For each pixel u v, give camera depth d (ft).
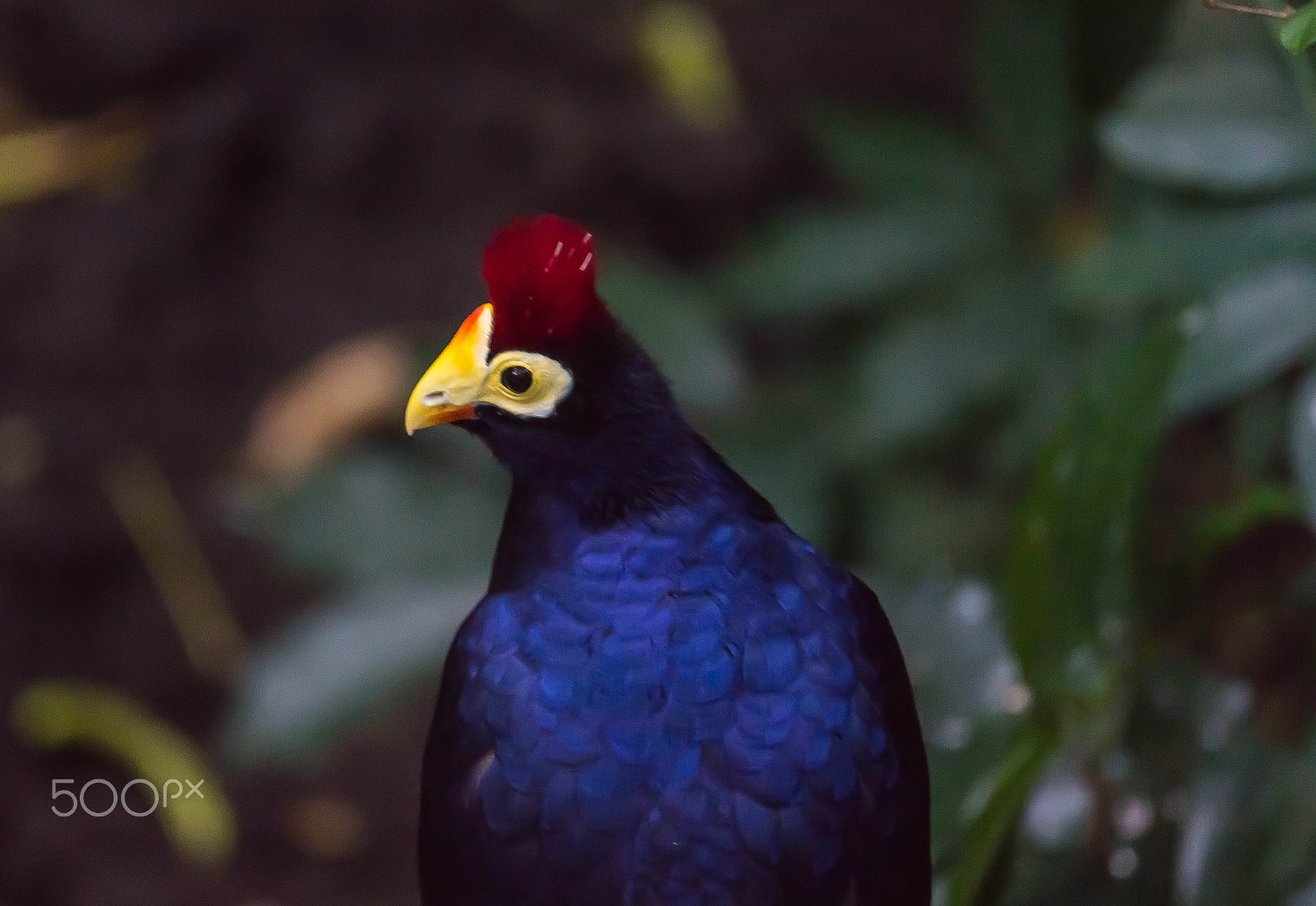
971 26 15.39
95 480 18.80
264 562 18.11
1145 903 13.52
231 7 21.88
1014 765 13.30
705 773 13.05
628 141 21.44
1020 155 14.23
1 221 21.20
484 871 13.08
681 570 13.10
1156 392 13.30
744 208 21.48
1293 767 13.50
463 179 21.30
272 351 19.90
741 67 22.80
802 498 14.25
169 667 17.42
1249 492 14.01
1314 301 13.53
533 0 22.40
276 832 16.24
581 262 13.10
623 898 13.03
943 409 14.21
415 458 14.32
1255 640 13.94
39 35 21.90
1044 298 14.21
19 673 17.24
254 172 21.34
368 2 22.11
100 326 20.34
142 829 16.06
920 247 14.30
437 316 19.66
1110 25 13.60
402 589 14.14
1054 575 13.33
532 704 13.07
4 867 15.55
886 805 13.09
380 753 16.90
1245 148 13.56
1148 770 13.56
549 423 13.12
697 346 14.28
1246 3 13.55
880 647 13.16
